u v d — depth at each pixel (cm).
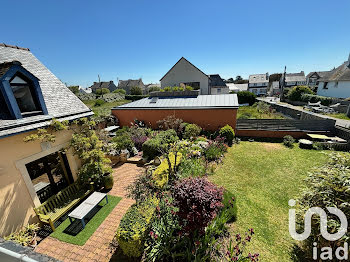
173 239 457
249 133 1443
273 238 504
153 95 1822
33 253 140
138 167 998
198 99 1603
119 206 670
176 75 3266
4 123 476
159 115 1556
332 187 418
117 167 1008
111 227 569
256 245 483
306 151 1124
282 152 1126
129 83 6600
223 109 1395
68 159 713
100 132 1073
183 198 418
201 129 1414
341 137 1238
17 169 518
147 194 611
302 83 5738
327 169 455
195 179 475
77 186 723
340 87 2727
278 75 5478
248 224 555
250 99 3025
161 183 656
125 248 434
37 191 677
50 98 685
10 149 499
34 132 560
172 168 771
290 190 734
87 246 502
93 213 636
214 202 409
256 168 926
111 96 4450
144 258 451
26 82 561
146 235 453
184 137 1315
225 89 3775
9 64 495
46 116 601
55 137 639
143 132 1355
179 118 1509
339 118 1875
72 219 611
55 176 783
